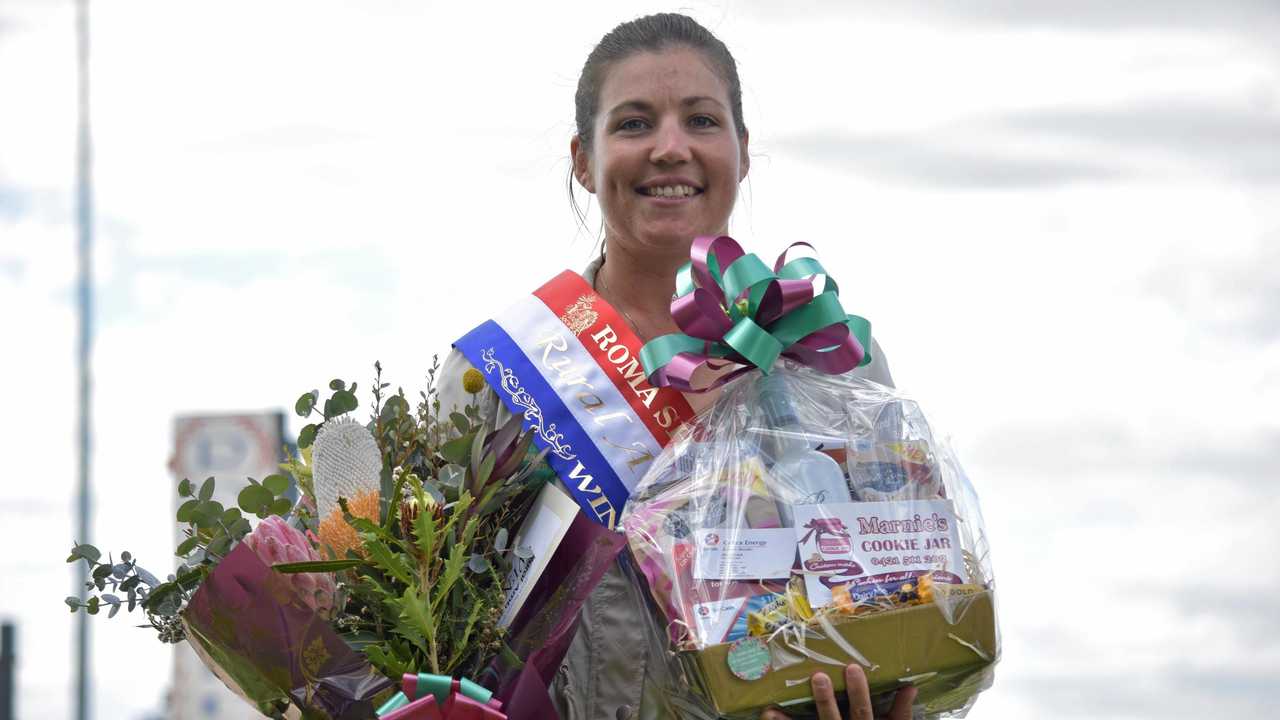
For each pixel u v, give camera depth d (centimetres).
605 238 339
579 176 340
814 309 286
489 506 279
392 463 286
